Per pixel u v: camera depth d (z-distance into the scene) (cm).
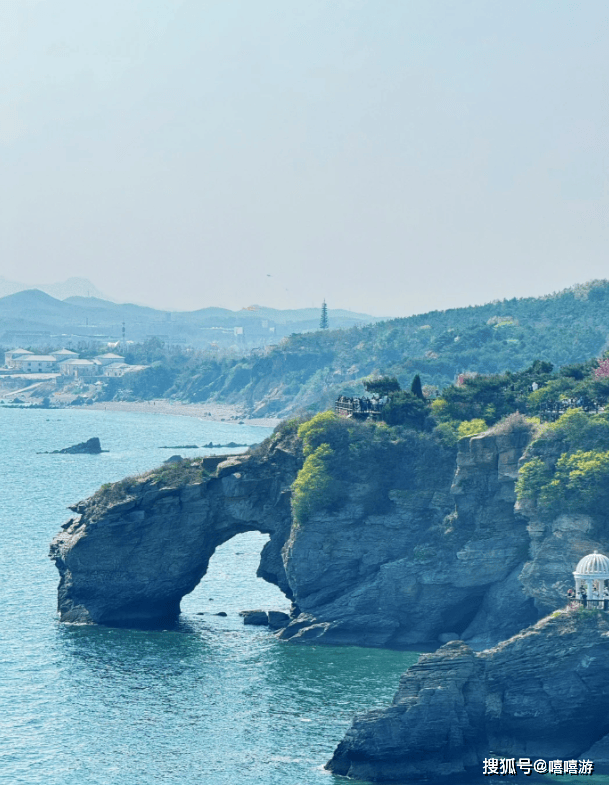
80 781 12862
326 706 15238
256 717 14800
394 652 18062
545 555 17325
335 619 18850
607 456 17200
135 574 19925
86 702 15300
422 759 13250
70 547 19888
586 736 13962
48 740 14000
